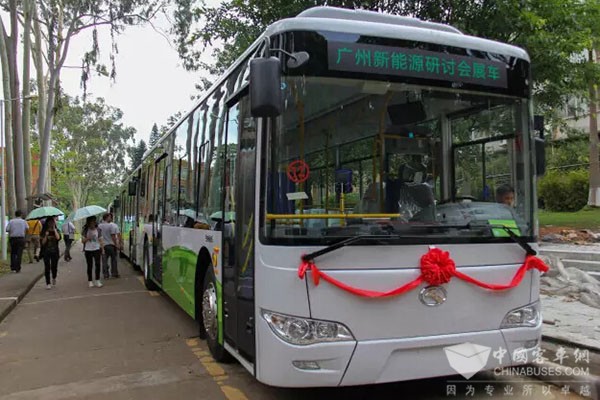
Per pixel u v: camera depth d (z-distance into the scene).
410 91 4.32
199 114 6.91
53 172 52.91
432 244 4.07
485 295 4.18
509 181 4.56
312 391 4.89
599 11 10.59
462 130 4.50
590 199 19.55
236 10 11.63
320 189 4.05
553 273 8.61
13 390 5.23
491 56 4.58
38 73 28.00
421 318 3.98
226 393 4.90
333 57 4.13
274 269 3.89
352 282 3.85
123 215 20.19
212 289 5.91
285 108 4.03
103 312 9.31
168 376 5.47
